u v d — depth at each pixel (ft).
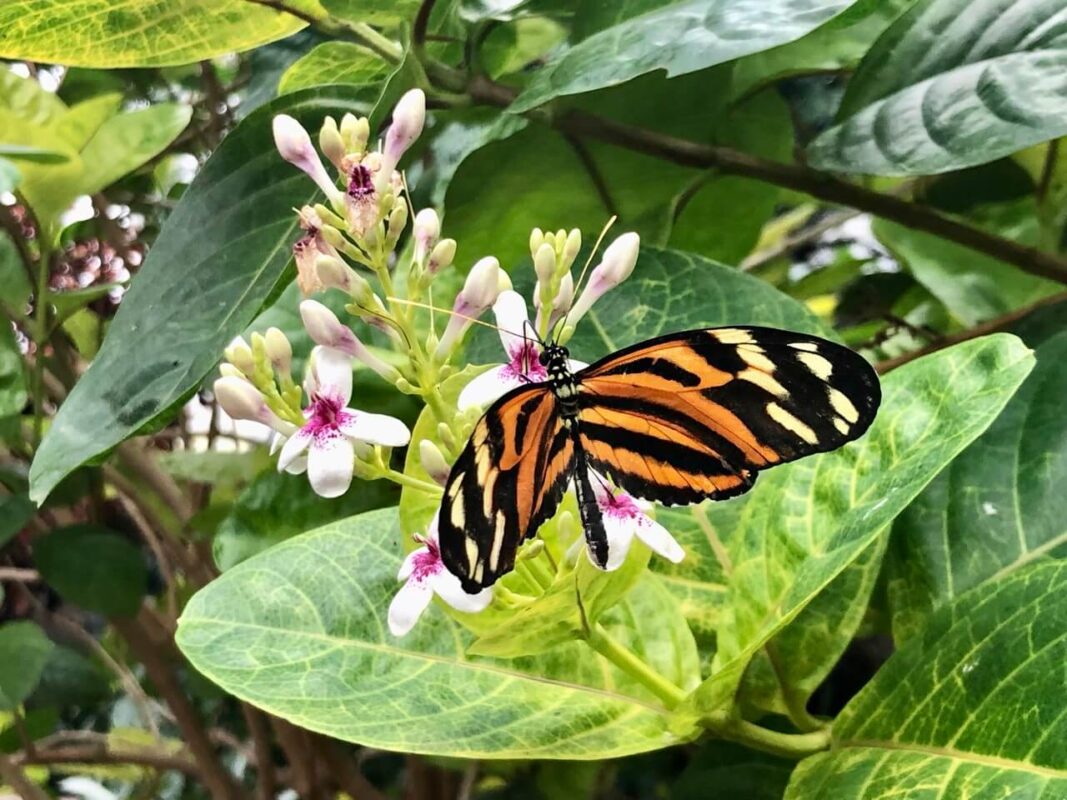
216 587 0.61
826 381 0.44
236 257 0.62
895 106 0.68
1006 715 0.43
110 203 1.21
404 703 0.54
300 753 1.05
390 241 0.48
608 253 0.52
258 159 0.66
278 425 0.48
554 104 0.77
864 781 0.47
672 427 0.49
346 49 0.78
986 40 0.67
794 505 0.58
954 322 1.11
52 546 0.91
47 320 0.97
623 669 0.53
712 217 0.90
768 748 0.54
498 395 0.48
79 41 0.70
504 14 0.74
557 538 0.52
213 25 0.72
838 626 0.58
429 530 0.48
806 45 0.85
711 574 0.66
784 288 1.18
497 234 0.86
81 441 0.56
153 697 1.45
